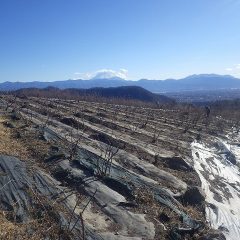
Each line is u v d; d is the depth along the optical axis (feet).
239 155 79.77
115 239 32.81
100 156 53.88
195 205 45.75
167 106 174.70
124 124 92.02
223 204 50.44
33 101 130.93
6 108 97.09
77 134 70.23
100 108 126.93
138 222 36.83
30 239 31.32
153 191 45.11
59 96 173.06
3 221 33.78
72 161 51.19
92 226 34.76
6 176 43.45
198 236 36.19
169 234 35.29
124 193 43.52
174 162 60.54
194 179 55.83
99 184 44.34
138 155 62.13
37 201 37.99
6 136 63.52
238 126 124.16
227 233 40.04
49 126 76.38
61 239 31.94
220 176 64.69
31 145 58.18
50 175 46.50
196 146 79.36
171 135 87.71
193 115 138.10
